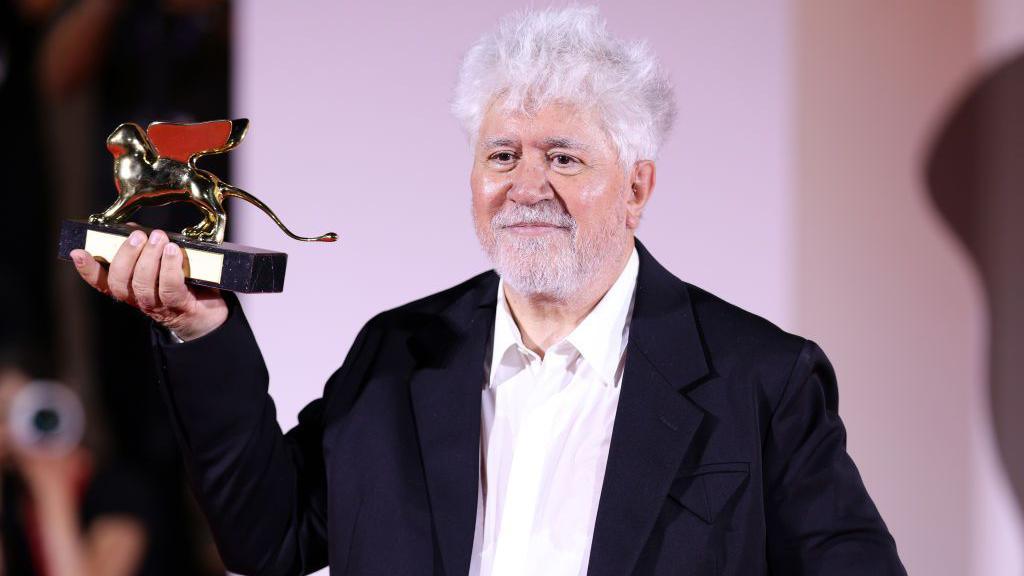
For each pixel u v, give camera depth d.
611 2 6.28
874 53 6.45
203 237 3.67
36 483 7.69
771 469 3.72
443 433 3.83
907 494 6.83
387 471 3.83
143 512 7.82
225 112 7.43
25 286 7.70
